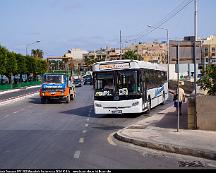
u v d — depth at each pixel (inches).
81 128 681.0
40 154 437.7
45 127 697.6
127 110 837.8
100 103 848.9
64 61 1814.7
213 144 463.2
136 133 561.9
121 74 840.9
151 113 939.3
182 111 880.3
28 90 2566.4
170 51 603.2
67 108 1124.5
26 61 3432.6
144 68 897.5
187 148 438.6
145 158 416.5
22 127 699.4
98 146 493.4
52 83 1333.7
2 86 2508.6
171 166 377.7
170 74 2982.3
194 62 604.7
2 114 972.6
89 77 3368.6
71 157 419.2
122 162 393.7
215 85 654.5
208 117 586.9
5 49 2541.8
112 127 692.1
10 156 426.6
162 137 520.4
